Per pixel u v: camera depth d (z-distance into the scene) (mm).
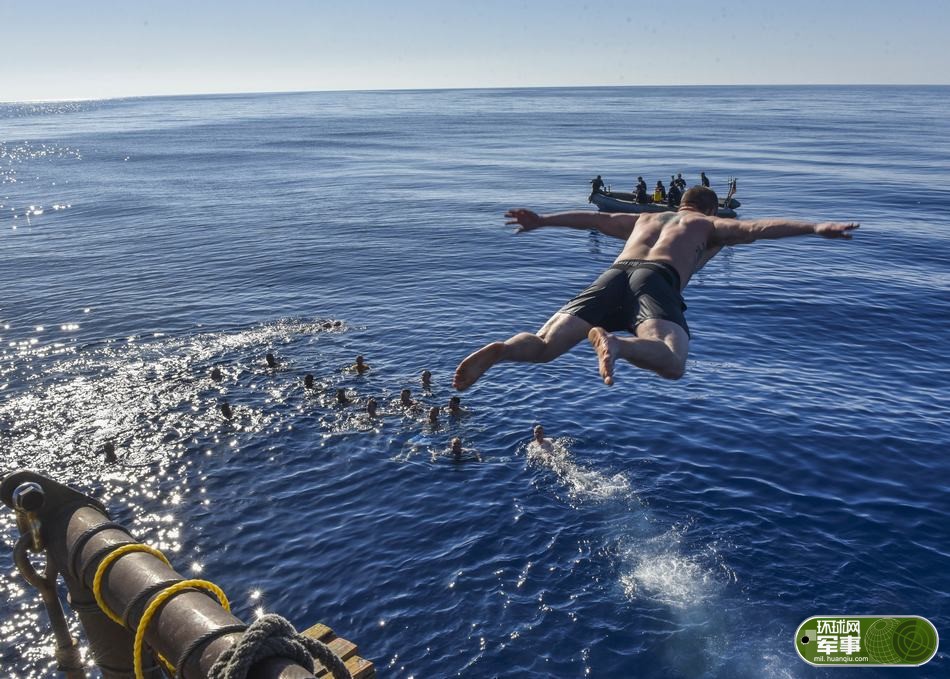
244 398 25234
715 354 28516
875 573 15289
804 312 33719
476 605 14766
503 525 17375
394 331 32188
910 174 81625
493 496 18656
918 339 30094
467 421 22938
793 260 44438
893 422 22234
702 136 145875
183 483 20000
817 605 14414
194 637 2455
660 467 19703
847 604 14414
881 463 19734
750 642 13492
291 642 2305
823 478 18984
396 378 26750
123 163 114875
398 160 110750
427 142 145250
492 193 73688
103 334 32375
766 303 35188
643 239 5102
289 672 2176
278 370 27688
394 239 52781
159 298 38062
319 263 45469
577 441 21328
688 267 4891
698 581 15188
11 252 50344
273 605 15180
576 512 17766
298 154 125250
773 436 21344
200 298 38000
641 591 14891
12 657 13922
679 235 5020
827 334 30797
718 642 13531
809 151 111188
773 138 138375
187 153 131750
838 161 96312
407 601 15008
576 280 41000
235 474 20375
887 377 26109
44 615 14992
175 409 24484
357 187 81062
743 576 15273
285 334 31875
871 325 31844
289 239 53438
